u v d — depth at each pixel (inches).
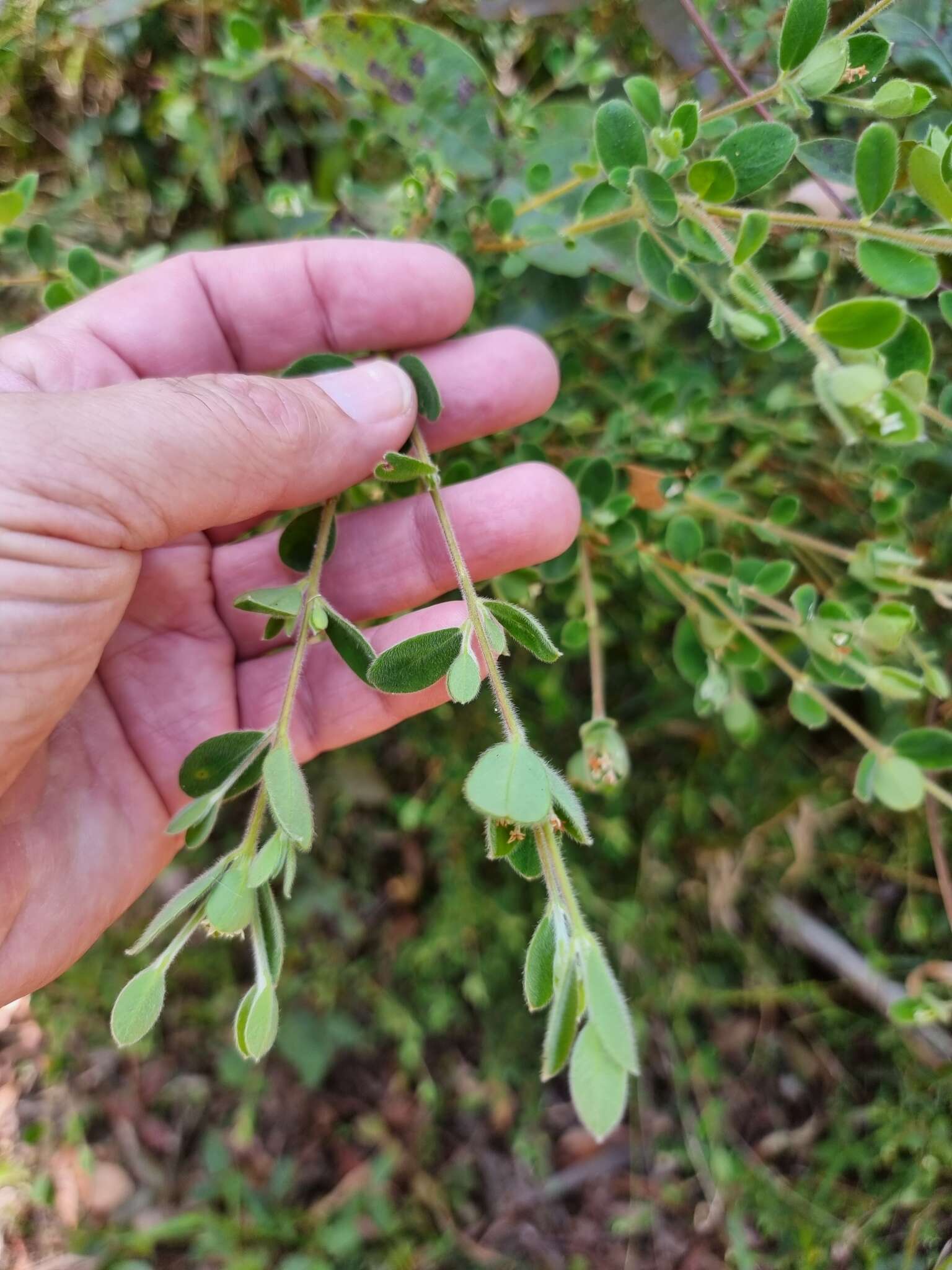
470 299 7.5
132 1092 10.4
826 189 6.2
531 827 4.6
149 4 7.5
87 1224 10.1
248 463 5.8
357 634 5.2
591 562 8.3
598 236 7.1
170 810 7.6
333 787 10.4
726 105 6.9
